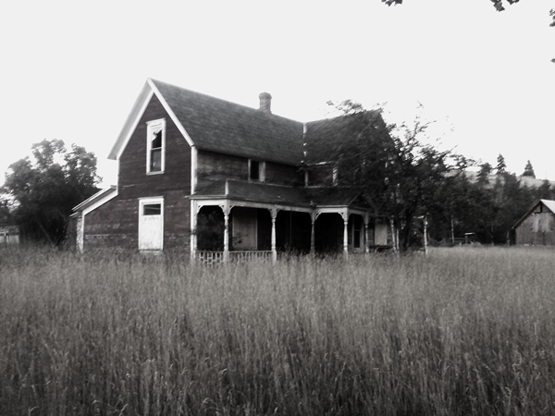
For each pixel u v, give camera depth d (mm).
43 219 34719
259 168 22734
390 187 19359
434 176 18844
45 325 6062
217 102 23938
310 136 26875
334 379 4754
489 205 19984
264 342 5238
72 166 36688
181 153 20031
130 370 4617
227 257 17172
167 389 4176
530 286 8648
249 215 21734
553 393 4090
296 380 4500
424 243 24984
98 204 22875
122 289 8625
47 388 4316
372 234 26609
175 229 19906
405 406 4324
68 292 7918
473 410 4129
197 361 4812
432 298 7211
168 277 9969
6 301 7527
